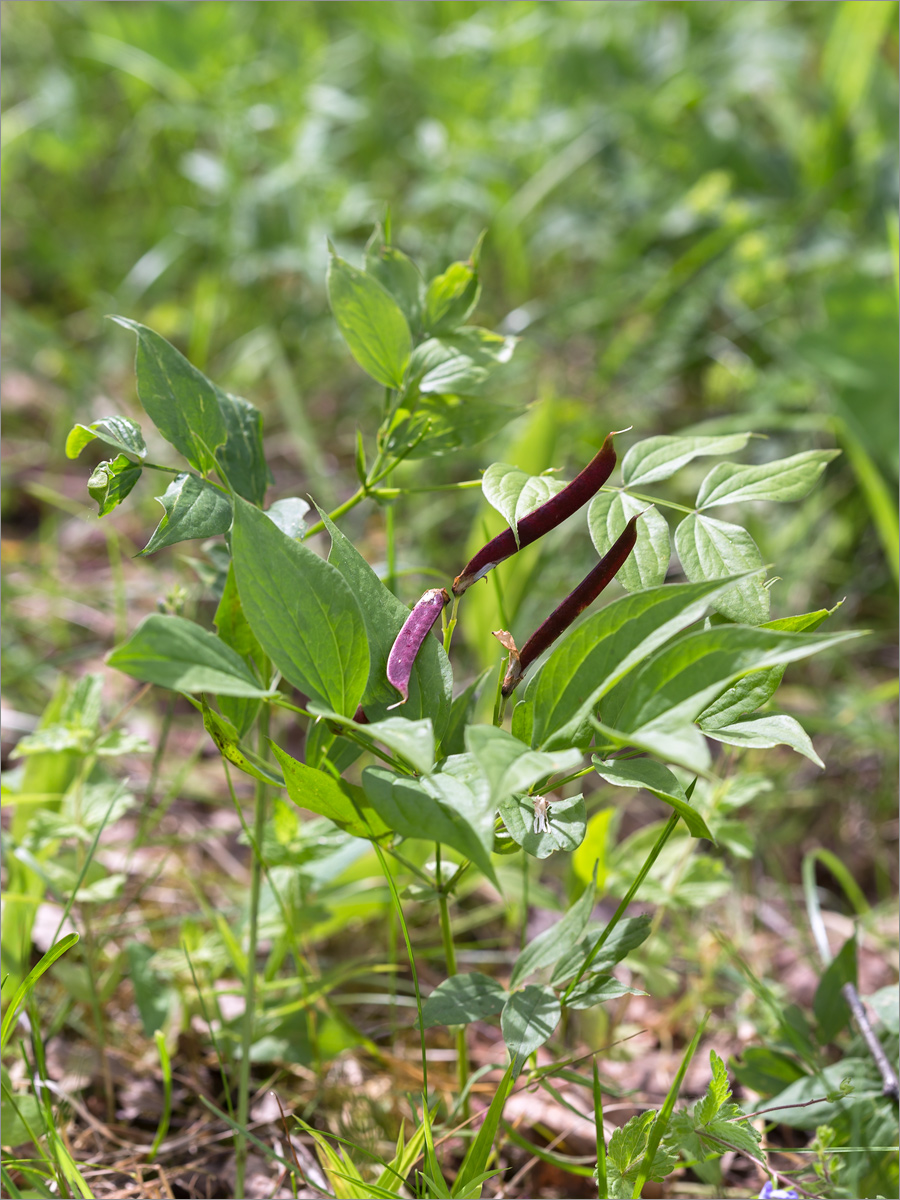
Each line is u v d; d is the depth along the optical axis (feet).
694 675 2.53
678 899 3.15
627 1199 2.73
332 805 2.70
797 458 2.72
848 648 4.53
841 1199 2.87
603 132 6.36
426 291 2.96
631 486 2.74
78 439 2.67
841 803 4.06
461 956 3.44
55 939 2.85
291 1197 3.00
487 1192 3.03
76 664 4.50
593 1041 3.26
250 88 6.96
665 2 7.51
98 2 8.11
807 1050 3.06
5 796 3.18
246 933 3.21
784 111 6.47
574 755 2.51
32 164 7.67
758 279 5.28
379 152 6.93
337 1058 3.20
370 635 2.68
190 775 3.99
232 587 2.79
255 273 6.01
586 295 5.64
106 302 6.36
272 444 5.54
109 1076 3.12
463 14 7.69
